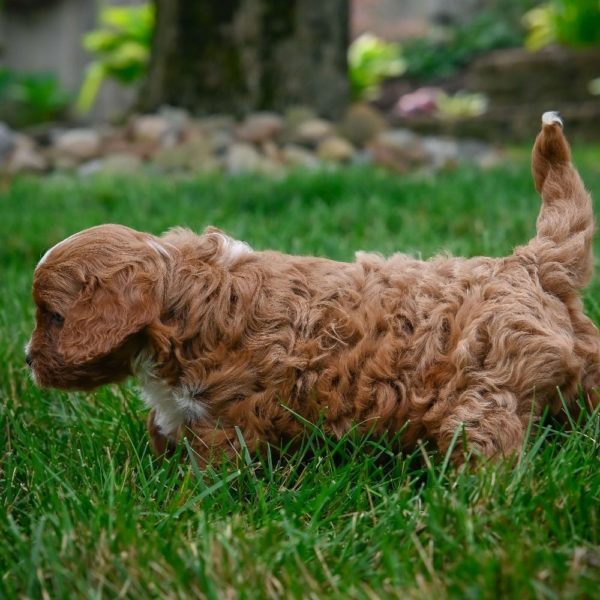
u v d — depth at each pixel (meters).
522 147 3.51
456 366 0.98
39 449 1.07
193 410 1.00
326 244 1.52
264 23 3.08
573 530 0.92
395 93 5.40
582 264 1.02
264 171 2.60
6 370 1.22
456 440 0.98
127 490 0.98
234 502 0.98
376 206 1.86
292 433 1.01
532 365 0.98
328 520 0.95
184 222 1.77
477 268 1.02
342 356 1.00
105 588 0.89
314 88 3.13
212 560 0.90
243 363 1.00
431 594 0.86
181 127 2.97
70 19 5.80
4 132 2.97
